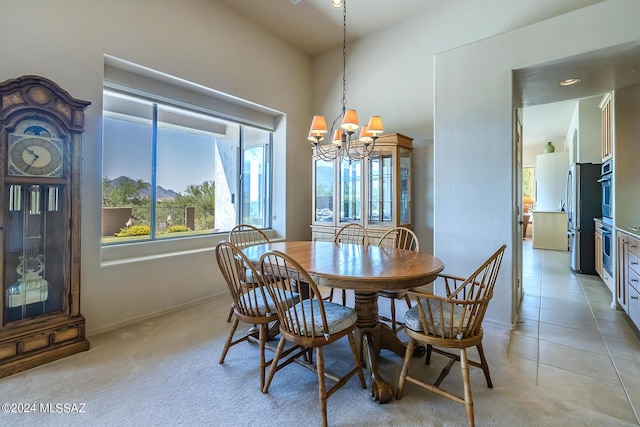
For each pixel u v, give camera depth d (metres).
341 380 1.66
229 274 2.02
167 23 3.08
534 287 3.93
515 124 2.86
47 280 2.19
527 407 1.64
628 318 2.88
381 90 4.16
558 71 2.60
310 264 1.97
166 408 1.65
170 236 3.48
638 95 2.94
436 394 1.76
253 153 4.44
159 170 3.38
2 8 2.14
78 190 2.30
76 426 1.51
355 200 4.00
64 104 2.21
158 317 2.96
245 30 3.87
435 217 3.00
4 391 1.78
